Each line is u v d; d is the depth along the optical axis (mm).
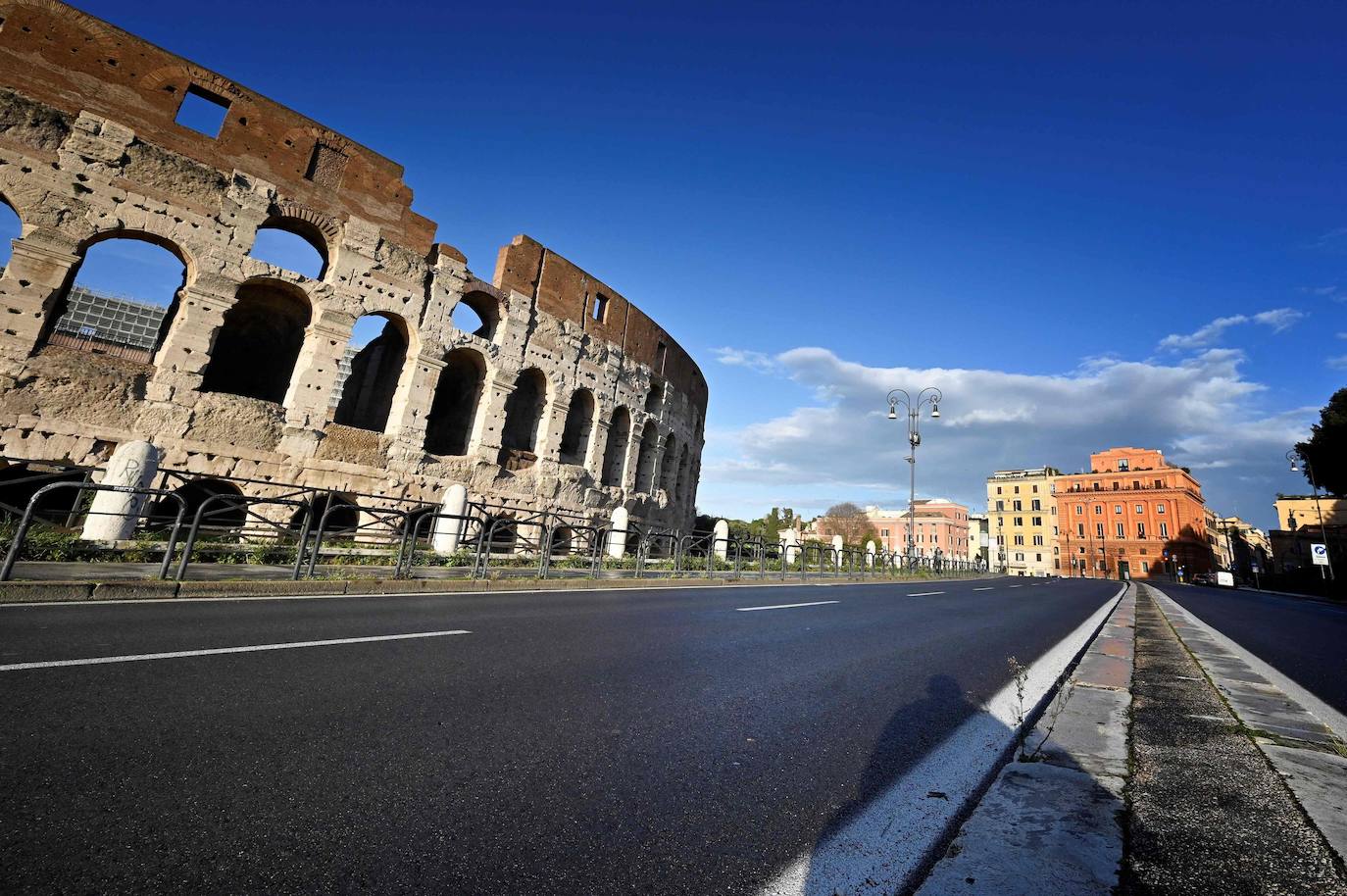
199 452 17531
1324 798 2969
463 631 6867
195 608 7262
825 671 6086
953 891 2123
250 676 4496
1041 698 5305
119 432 16453
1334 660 8328
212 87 19047
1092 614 15203
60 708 3582
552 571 15781
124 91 17547
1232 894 2092
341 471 20078
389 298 21859
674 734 3881
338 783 2885
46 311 15977
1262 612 19500
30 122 16156
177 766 2959
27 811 2443
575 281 28781
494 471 24172
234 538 13102
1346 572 43812
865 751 3756
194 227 18156
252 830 2422
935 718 4562
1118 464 88062
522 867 2271
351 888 2070
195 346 17797
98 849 2221
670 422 35906
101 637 5363
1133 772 3350
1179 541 79062
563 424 27281
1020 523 95438
